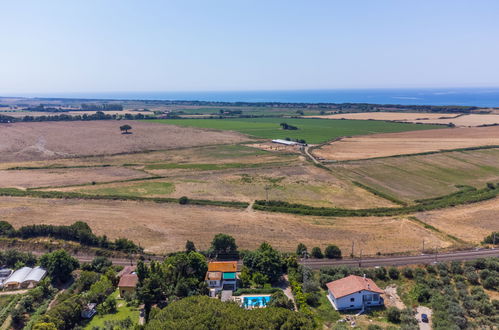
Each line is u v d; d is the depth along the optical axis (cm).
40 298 5894
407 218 9288
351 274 6431
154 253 7562
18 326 5269
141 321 5325
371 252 7500
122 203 10525
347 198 10906
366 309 5612
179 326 4278
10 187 11894
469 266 6600
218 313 4594
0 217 9275
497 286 5975
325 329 5122
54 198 10894
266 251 6688
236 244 7881
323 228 8756
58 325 4906
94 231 8519
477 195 10894
